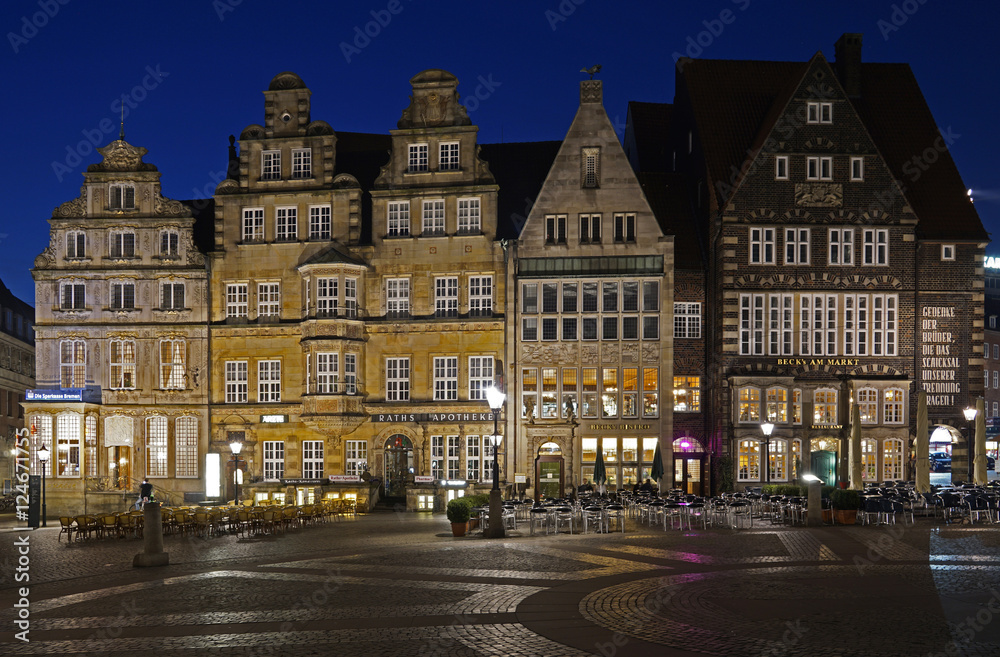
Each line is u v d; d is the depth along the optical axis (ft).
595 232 169.37
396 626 52.11
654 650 46.06
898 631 49.44
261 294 178.60
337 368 171.12
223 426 177.17
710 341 171.42
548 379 169.48
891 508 105.70
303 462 175.32
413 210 175.32
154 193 180.34
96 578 72.69
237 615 55.88
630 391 168.04
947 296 168.35
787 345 166.09
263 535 108.68
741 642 47.42
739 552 82.12
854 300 167.12
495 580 67.62
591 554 82.12
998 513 112.37
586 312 169.27
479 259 173.06
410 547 90.33
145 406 177.88
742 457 163.84
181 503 172.76
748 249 166.30
